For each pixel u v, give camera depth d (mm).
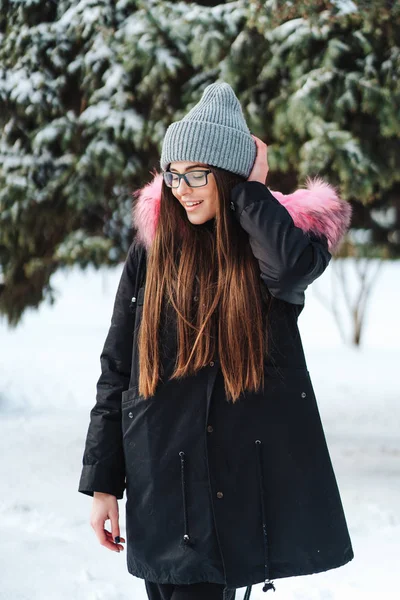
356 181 6445
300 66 6312
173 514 2396
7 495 5574
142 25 6473
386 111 6309
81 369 13812
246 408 2393
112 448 2498
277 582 4070
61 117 6859
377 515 5344
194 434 2389
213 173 2467
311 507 2395
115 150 6695
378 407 10703
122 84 6656
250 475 2377
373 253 19406
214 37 6312
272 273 2400
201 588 2422
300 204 2543
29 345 18016
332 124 6348
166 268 2467
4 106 6844
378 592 3941
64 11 6711
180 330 2396
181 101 6777
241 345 2381
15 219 7008
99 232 8078
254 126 6504
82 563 4172
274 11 6098
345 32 6359
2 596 3613
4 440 7734
